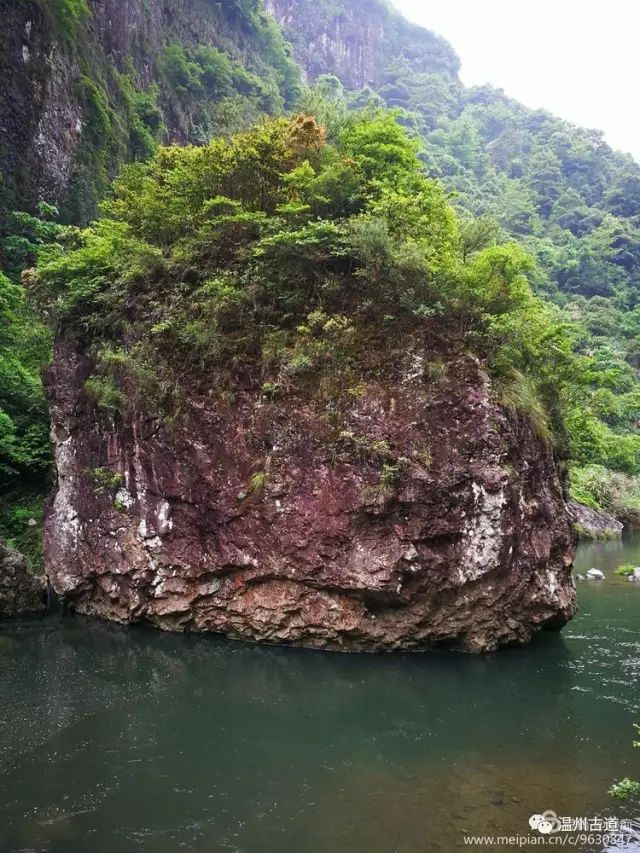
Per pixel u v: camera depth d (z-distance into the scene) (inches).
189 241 596.1
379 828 259.9
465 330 515.5
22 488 783.7
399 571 466.3
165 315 572.7
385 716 377.7
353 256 528.4
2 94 1165.1
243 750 332.8
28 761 319.9
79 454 617.9
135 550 561.0
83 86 1366.9
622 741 340.8
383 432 487.8
